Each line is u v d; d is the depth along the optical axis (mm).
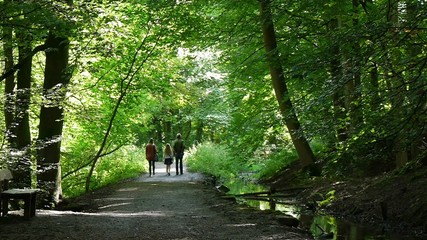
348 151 9445
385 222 11055
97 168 22953
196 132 54656
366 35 8258
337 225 11219
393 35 7965
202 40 18984
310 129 10109
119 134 22562
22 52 14289
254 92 21375
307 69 9477
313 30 16234
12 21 10922
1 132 14195
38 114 19109
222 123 34531
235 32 18609
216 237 8336
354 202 12945
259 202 16422
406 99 8242
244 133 20984
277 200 16422
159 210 12680
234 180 25812
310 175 17891
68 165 21781
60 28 10992
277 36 18328
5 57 15008
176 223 9977
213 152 29797
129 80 20469
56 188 14094
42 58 20125
